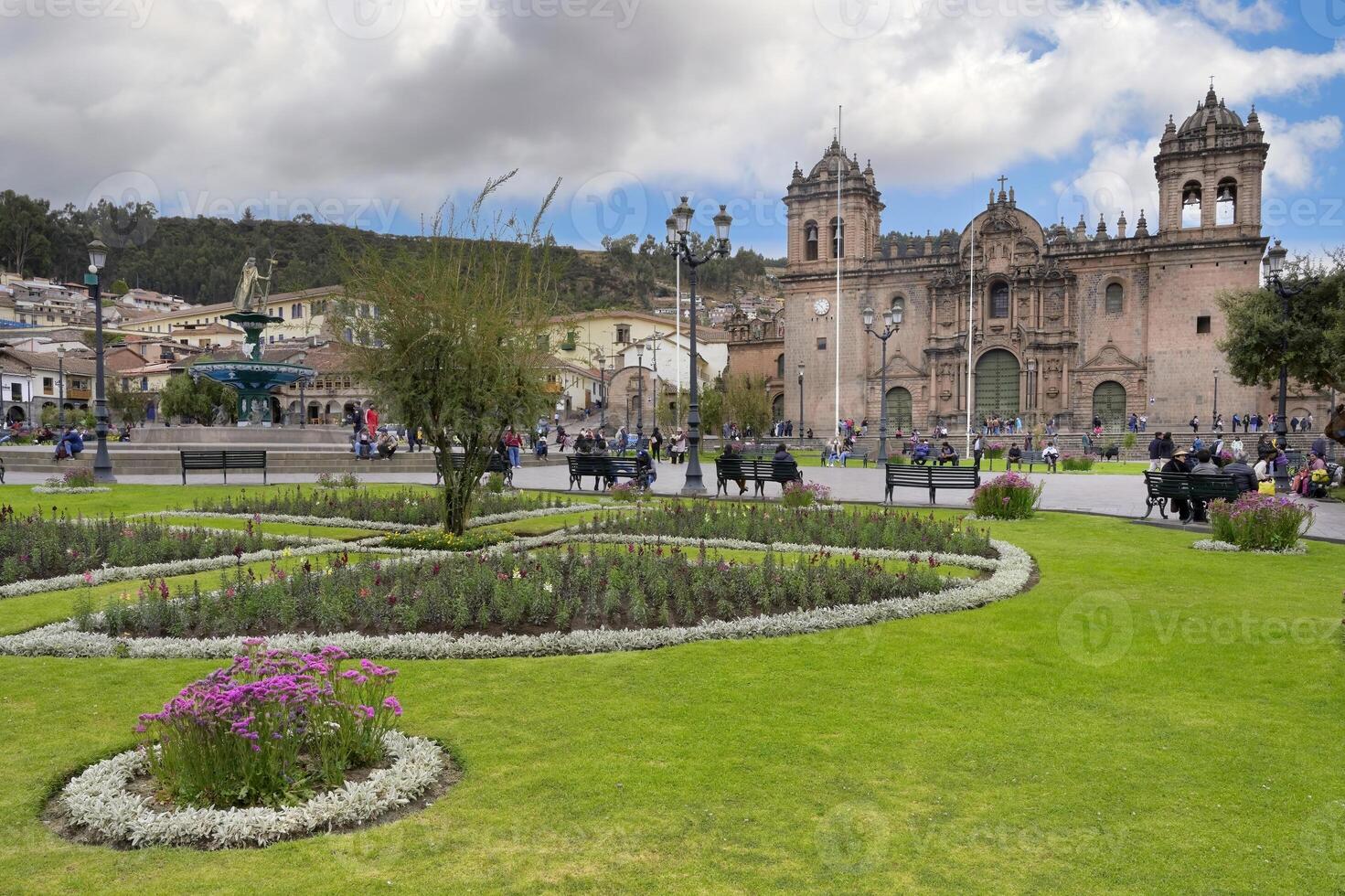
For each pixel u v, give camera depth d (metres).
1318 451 28.28
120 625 9.41
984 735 6.57
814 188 77.44
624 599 10.76
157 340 99.62
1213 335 64.88
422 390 15.17
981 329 72.31
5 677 7.91
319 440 40.28
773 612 10.33
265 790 5.41
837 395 69.19
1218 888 4.62
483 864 4.80
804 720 6.85
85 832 5.20
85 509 20.47
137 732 5.85
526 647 8.83
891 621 10.06
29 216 116.81
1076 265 69.75
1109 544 15.66
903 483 23.20
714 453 60.19
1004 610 10.57
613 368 97.56
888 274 75.62
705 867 4.79
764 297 181.88
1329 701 7.28
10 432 58.97
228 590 10.12
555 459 42.19
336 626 9.52
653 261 165.00
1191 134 65.56
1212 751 6.29
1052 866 4.82
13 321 98.75
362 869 4.76
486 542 15.13
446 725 6.73
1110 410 68.81
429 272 15.12
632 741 6.42
